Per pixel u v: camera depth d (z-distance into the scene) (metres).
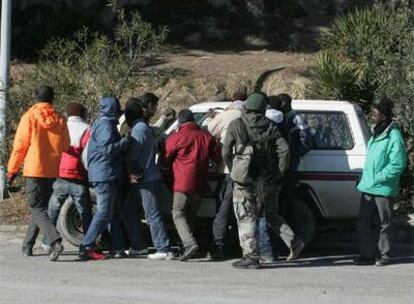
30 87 38.88
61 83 38.34
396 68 40.06
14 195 39.75
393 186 29.23
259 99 28.39
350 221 32.47
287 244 29.11
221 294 24.42
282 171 28.39
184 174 29.66
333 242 35.19
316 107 31.67
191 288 25.25
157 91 49.47
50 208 31.58
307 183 30.91
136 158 29.75
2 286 25.31
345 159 31.05
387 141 28.88
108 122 29.64
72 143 30.86
